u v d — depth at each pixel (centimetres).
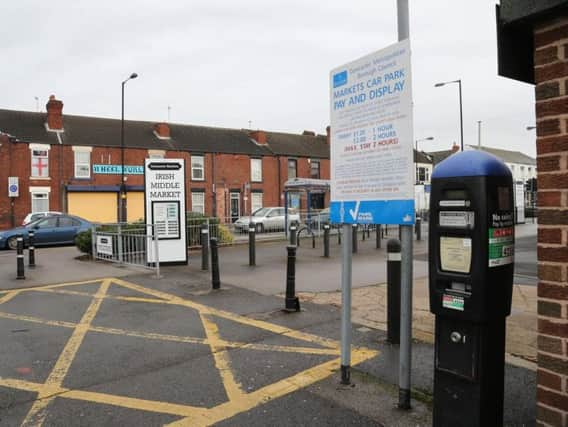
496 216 271
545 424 253
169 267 1116
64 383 420
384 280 912
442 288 288
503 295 277
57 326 609
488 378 277
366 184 369
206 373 438
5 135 2691
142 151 3102
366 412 350
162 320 630
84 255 1379
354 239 1420
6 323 626
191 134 3509
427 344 501
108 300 759
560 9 236
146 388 406
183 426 337
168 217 1141
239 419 346
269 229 2272
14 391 403
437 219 288
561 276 244
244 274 998
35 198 2775
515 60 282
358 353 482
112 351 506
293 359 470
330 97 407
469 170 271
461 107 2591
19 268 970
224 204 3384
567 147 240
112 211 3006
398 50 339
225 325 599
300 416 347
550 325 249
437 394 296
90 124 3161
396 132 341
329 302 716
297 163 3788
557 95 244
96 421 347
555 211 246
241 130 3894
